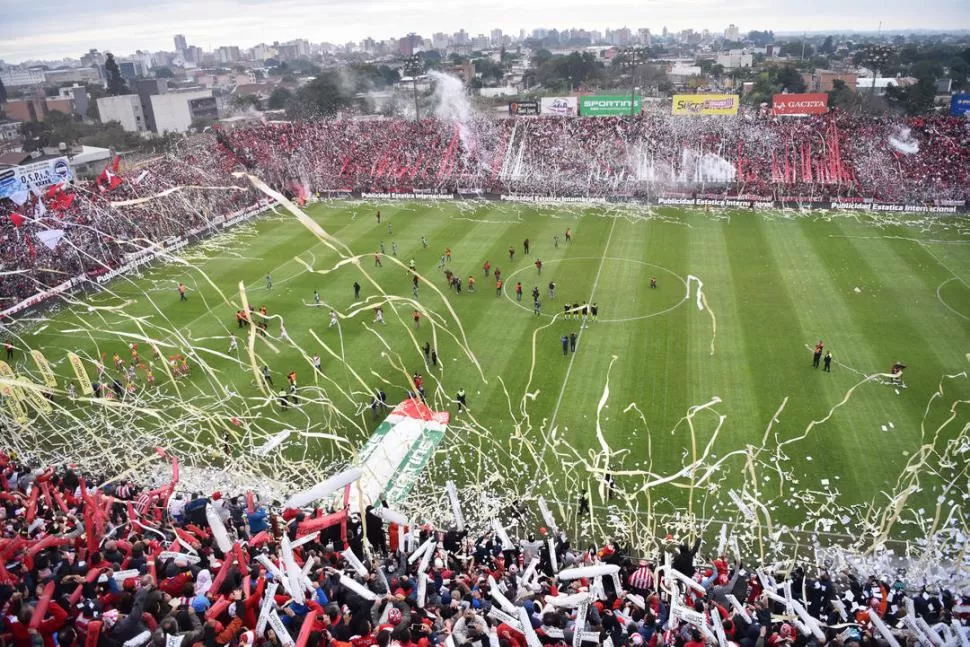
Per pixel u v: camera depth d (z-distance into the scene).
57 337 44.16
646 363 37.91
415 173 82.44
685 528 25.83
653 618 15.04
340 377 37.72
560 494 28.03
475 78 189.88
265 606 12.74
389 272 54.00
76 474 25.80
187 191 70.31
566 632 13.73
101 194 63.91
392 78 195.38
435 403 34.91
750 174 74.38
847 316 42.84
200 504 20.50
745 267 52.12
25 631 11.55
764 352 38.59
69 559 15.74
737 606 15.82
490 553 20.45
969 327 40.72
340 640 12.91
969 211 64.38
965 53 169.12
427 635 13.16
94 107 156.38
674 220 65.56
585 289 48.84
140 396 36.34
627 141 81.31
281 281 53.00
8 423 32.91
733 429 31.67
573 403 34.38
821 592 19.70
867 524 25.55
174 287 52.62
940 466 28.44
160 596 12.94
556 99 87.25
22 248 53.59
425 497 28.08
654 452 30.38
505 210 71.94
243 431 32.97
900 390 34.19
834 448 29.98
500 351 40.00
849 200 68.12
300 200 78.94
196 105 163.38
